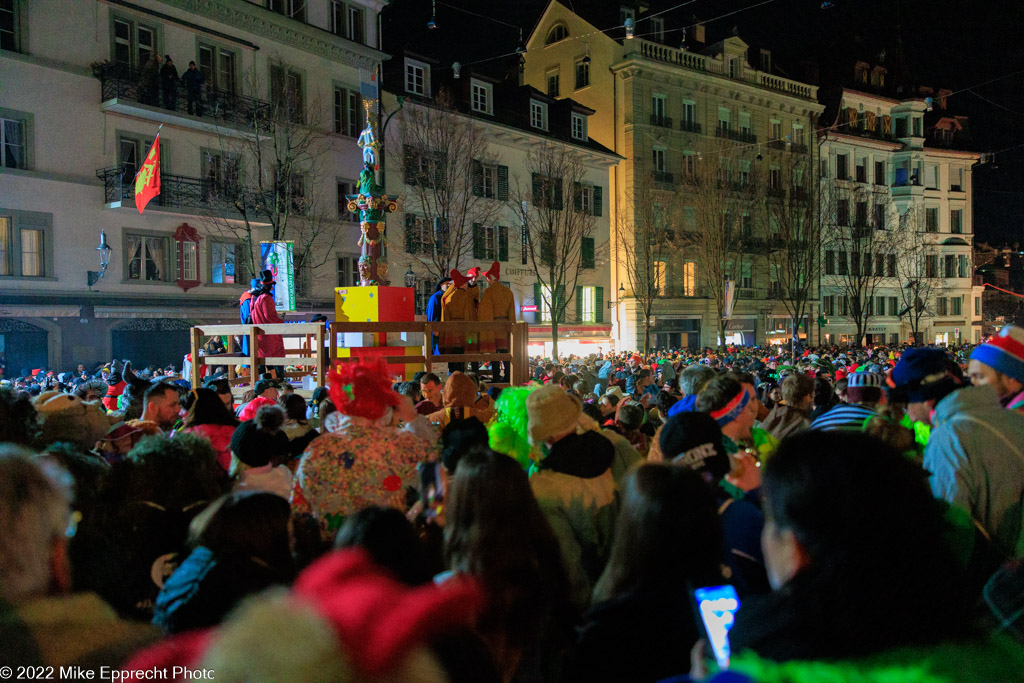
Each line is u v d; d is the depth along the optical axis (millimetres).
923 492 1578
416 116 28375
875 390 4930
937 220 53594
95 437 4883
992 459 2918
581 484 3371
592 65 39688
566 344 35844
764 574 2646
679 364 19500
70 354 20984
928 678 1385
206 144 24031
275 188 23562
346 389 3588
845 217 48344
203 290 24109
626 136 38188
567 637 2725
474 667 1457
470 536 2514
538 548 2674
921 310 48406
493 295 9875
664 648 2176
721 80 41719
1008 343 3611
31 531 1806
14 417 3908
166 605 2328
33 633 1666
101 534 2883
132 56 22219
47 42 20453
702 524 2252
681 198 38781
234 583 2270
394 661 1067
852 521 1481
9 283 19766
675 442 3121
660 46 39219
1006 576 1987
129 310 22203
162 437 3297
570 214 32906
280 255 20719
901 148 52031
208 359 8297
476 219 31250
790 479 1596
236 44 24391
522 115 34844
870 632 1435
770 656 1505
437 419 5602
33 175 20125
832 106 49125
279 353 8828
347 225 28047
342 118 28125
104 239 21312
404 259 29031
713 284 38031
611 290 38250
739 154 42844
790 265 40594
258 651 1045
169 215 23219
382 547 2203
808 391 5355
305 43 26516
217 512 2428
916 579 1471
